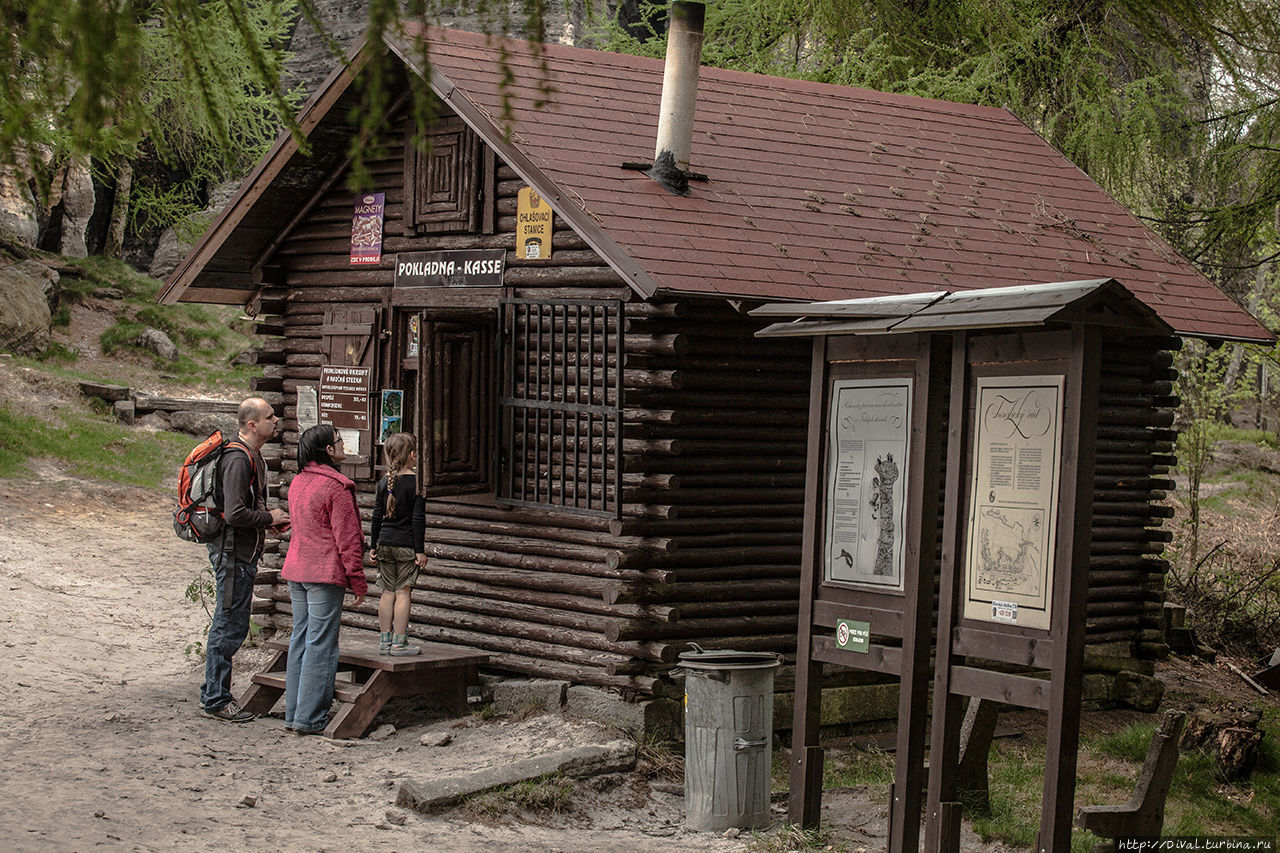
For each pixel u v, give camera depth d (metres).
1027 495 5.79
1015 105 17.30
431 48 9.80
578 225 8.50
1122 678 11.12
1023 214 11.27
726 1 19.45
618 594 8.54
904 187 10.95
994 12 17.19
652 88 10.97
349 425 10.62
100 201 31.59
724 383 9.05
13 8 3.67
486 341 9.52
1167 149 16.14
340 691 8.60
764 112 11.43
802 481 9.49
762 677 7.24
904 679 6.31
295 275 11.40
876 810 7.67
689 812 7.20
